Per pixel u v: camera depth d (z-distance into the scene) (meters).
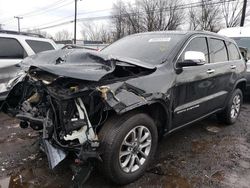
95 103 3.11
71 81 3.06
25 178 3.52
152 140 3.64
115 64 3.25
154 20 48.72
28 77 3.71
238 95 6.02
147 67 3.57
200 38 4.69
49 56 3.67
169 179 3.62
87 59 3.36
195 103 4.44
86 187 3.36
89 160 3.06
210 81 4.79
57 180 3.49
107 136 3.10
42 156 4.09
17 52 6.73
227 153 4.50
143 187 3.41
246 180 3.69
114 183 3.37
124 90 3.20
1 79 5.17
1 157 4.04
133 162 3.45
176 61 4.01
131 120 3.27
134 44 4.60
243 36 9.30
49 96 3.19
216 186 3.51
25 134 4.95
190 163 4.09
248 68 7.83
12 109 3.96
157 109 3.80
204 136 5.23
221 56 5.30
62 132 3.06
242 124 6.12
